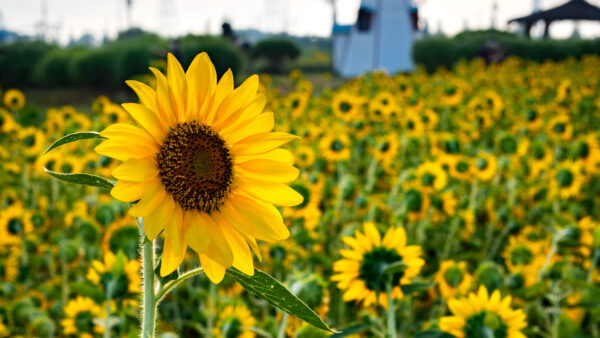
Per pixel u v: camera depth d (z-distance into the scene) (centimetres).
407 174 467
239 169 136
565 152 689
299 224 399
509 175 612
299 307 121
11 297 357
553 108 985
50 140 666
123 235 327
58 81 2456
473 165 538
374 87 1197
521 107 1051
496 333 192
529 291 302
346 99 739
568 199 559
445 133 711
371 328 191
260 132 137
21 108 959
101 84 2372
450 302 202
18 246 416
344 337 177
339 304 332
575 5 3450
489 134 836
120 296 248
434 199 441
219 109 136
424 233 442
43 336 309
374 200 480
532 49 2770
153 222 117
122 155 119
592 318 306
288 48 3831
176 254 116
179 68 130
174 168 126
